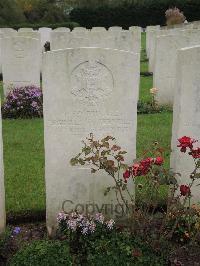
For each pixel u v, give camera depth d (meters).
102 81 1.84
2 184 1.86
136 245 1.69
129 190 1.98
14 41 4.14
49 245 1.66
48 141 1.89
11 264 1.60
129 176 1.78
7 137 3.16
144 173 1.72
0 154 1.82
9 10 12.31
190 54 1.87
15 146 2.97
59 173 1.94
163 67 4.02
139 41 4.72
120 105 1.87
